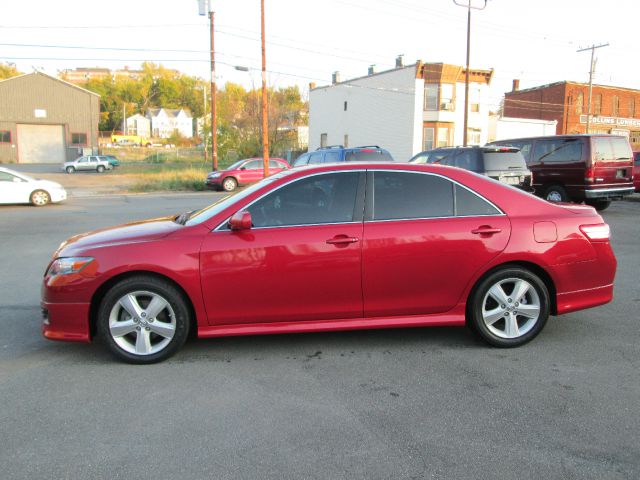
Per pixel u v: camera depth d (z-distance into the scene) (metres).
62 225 12.76
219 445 3.08
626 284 6.79
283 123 53.81
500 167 11.55
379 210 4.45
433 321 4.50
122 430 3.26
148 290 4.22
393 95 40.53
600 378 3.98
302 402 3.62
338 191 4.46
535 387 3.83
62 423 3.36
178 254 4.18
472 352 4.53
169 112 120.44
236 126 50.91
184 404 3.61
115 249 4.20
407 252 4.37
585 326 5.19
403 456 2.96
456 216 4.50
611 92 51.41
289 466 2.87
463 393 3.74
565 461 2.90
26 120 50.50
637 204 16.59
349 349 4.62
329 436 3.18
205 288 4.22
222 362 4.34
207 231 4.29
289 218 4.38
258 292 4.28
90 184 30.95
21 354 4.57
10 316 5.67
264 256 4.23
